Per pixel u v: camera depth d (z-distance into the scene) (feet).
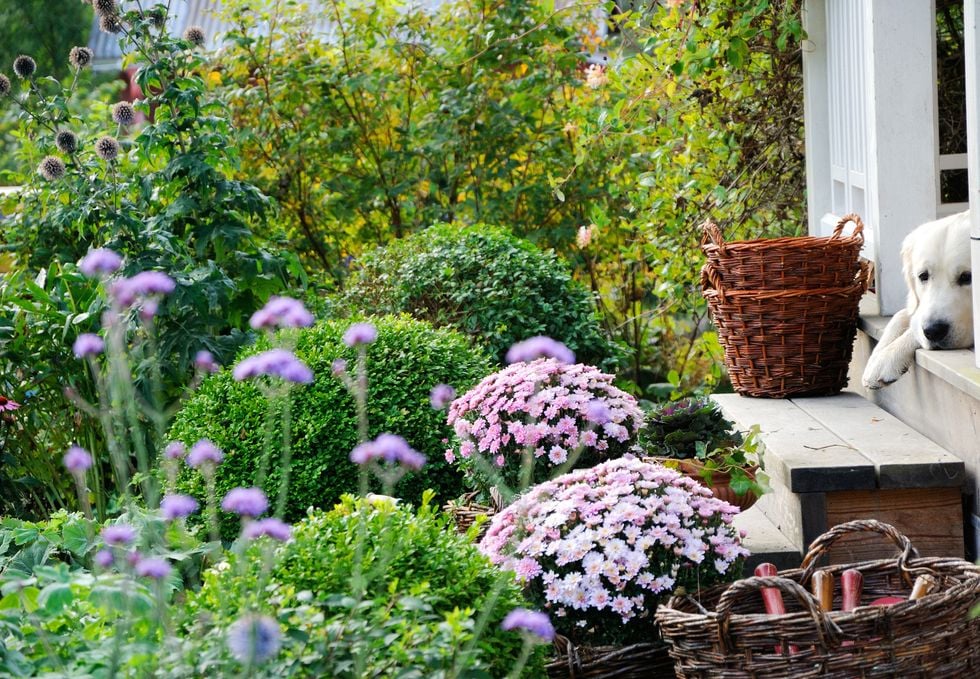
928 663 8.56
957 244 13.70
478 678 7.71
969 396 12.56
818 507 12.46
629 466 10.95
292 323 8.25
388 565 8.74
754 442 13.51
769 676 8.58
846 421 14.66
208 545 10.74
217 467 13.67
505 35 25.35
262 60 25.80
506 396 12.89
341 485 14.01
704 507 10.51
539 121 26.05
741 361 16.51
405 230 26.09
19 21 44.78
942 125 19.01
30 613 8.11
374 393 14.33
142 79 17.43
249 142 25.72
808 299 15.89
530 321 19.13
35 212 19.15
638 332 26.08
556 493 10.82
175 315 16.22
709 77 20.77
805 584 10.09
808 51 19.69
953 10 18.63
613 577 9.87
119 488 15.29
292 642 7.18
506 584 9.20
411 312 19.76
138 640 7.48
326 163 25.91
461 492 14.52
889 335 15.06
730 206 21.40
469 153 25.39
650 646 9.95
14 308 18.15
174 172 17.16
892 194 16.35
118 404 12.33
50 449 17.70
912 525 12.51
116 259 8.90
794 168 21.40
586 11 26.18
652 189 22.00
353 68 25.86
